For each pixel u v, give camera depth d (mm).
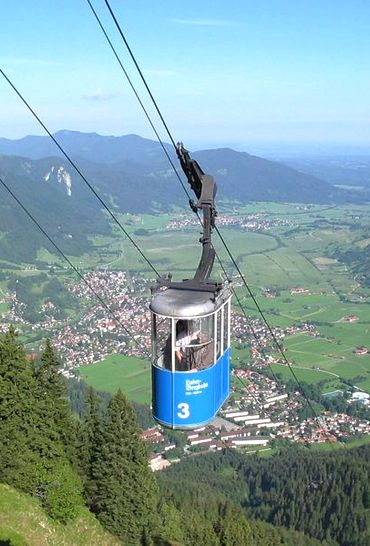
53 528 34625
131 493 38500
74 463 40094
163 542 44875
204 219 14523
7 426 36312
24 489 36312
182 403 13453
